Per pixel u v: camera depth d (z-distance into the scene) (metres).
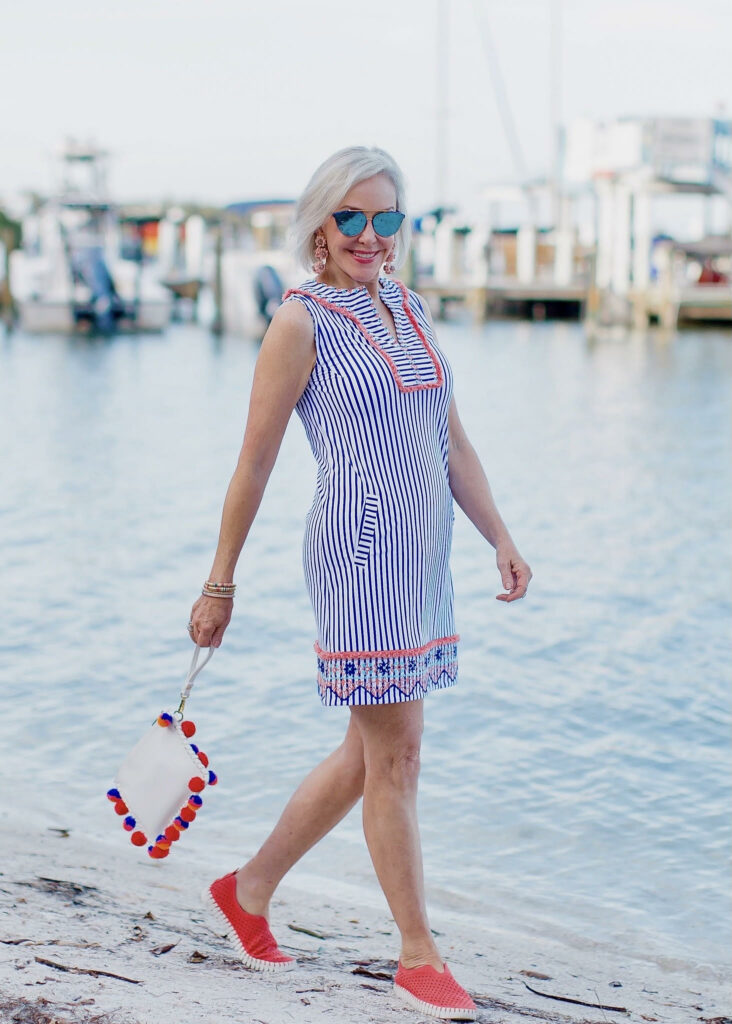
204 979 2.70
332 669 2.62
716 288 52.97
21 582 9.69
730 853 4.77
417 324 2.77
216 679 7.02
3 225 84.75
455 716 6.43
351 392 2.60
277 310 2.65
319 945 3.44
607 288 53.97
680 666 7.50
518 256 60.56
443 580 2.75
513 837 4.88
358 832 4.75
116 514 13.20
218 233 49.00
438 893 4.31
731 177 52.91
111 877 3.99
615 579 10.04
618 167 52.44
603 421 23.05
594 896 4.34
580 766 5.72
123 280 50.09
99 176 50.47
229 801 5.16
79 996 2.45
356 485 2.60
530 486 15.41
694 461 17.75
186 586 9.68
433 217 63.47
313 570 2.66
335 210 2.66
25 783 5.28
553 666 7.45
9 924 3.01
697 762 5.82
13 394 28.89
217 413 25.36
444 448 2.78
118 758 5.68
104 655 7.52
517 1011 2.93
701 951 3.90
